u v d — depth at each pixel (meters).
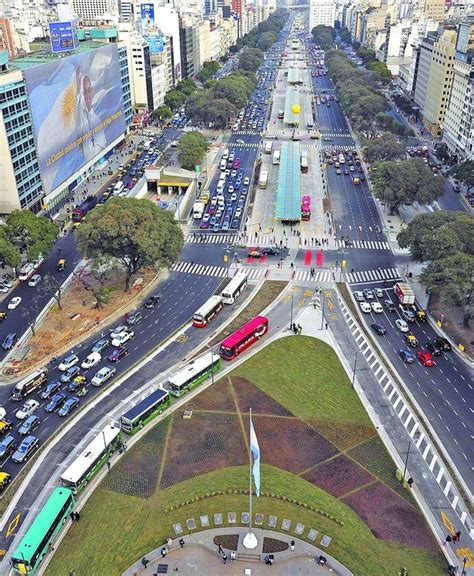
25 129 178.62
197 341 130.50
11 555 80.25
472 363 123.19
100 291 148.25
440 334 134.12
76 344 130.50
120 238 141.38
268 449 99.25
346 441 101.12
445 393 113.62
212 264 169.00
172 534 83.38
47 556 79.88
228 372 119.69
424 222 154.88
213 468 95.25
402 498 89.56
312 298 149.25
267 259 171.62
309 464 96.06
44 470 95.00
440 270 135.38
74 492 88.81
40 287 156.00
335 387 115.31
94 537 82.88
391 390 114.44
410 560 79.44
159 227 147.75
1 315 139.88
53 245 178.88
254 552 80.12
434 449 99.31
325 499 89.06
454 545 81.75
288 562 78.75
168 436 102.38
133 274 161.50
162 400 107.19
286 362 123.00
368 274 162.75
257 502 88.50
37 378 114.94
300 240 184.12
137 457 97.75
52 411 108.44
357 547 81.19
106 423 105.44
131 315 140.38
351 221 199.25
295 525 84.56
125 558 79.56
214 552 80.50
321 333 133.88
